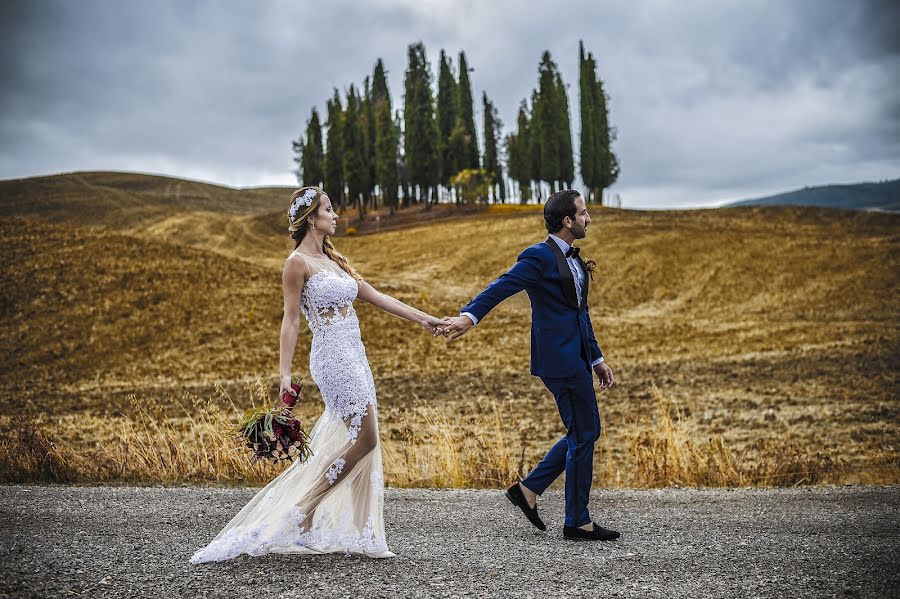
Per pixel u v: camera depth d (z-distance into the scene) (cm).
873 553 387
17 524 448
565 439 446
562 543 415
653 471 738
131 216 9781
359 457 394
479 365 2652
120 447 775
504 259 6156
